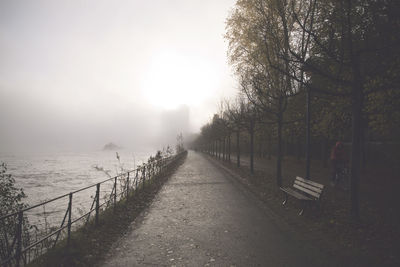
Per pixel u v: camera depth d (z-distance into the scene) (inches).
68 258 177.3
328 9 353.4
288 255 190.2
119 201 353.4
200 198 414.9
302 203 343.9
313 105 642.2
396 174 625.3
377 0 310.0
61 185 1294.3
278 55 330.0
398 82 300.5
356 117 271.1
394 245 198.5
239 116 816.3
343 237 221.1
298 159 1109.7
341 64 291.6
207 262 179.8
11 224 235.0
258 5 430.0
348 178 483.8
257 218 294.4
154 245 212.5
